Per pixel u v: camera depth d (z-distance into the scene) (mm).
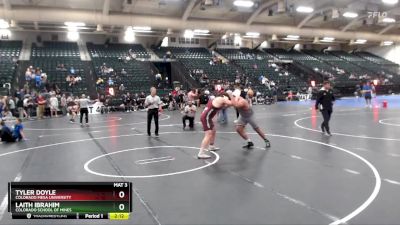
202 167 7031
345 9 31859
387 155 7922
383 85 38156
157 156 8211
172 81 31891
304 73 37531
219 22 31031
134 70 28781
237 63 35281
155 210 4719
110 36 33875
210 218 4430
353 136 10750
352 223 4195
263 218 4398
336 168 6785
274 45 44188
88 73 26844
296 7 30828
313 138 10492
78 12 25469
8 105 19281
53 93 20469
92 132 12969
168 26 28859
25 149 9703
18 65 25797
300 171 6609
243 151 8625
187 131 12602
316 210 4625
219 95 8188
